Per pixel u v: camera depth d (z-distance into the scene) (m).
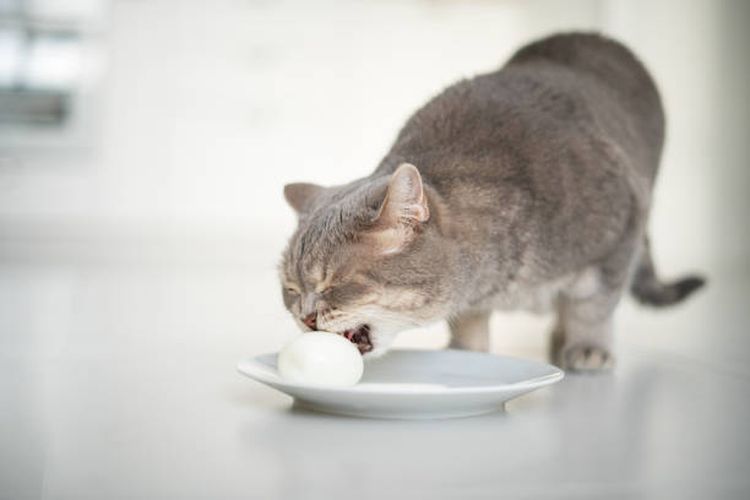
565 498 0.57
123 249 2.68
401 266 0.80
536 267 0.92
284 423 0.74
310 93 2.65
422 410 0.74
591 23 2.17
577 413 0.80
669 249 1.57
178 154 2.64
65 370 0.97
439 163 0.88
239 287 2.08
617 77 1.13
